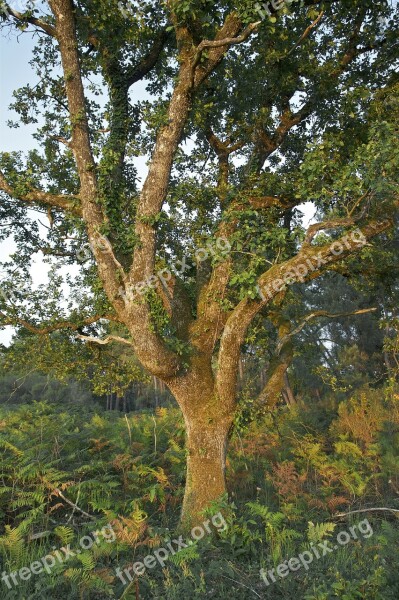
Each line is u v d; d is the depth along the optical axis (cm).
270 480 1032
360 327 3095
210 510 763
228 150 1162
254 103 1117
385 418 1524
